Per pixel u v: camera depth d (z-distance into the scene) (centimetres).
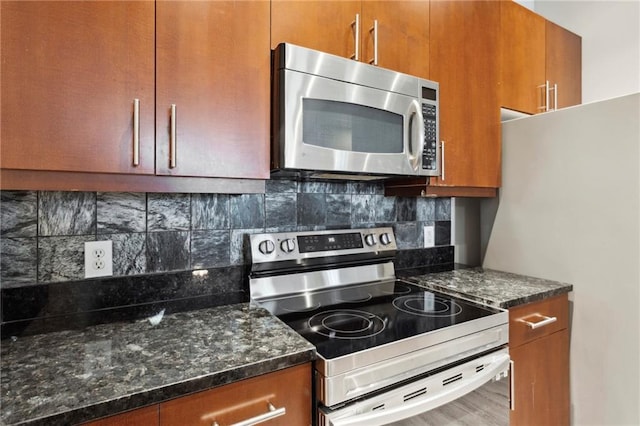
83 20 82
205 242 130
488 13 166
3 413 58
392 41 134
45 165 78
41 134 78
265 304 128
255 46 105
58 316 105
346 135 118
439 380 99
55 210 106
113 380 68
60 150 80
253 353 81
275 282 137
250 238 134
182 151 94
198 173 96
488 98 166
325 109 114
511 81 174
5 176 76
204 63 97
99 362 76
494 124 169
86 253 110
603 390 139
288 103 106
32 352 81
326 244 149
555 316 144
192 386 69
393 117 130
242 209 137
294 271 142
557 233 155
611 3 197
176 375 70
